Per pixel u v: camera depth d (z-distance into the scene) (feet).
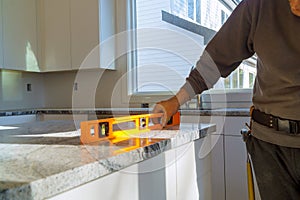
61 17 11.34
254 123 3.41
